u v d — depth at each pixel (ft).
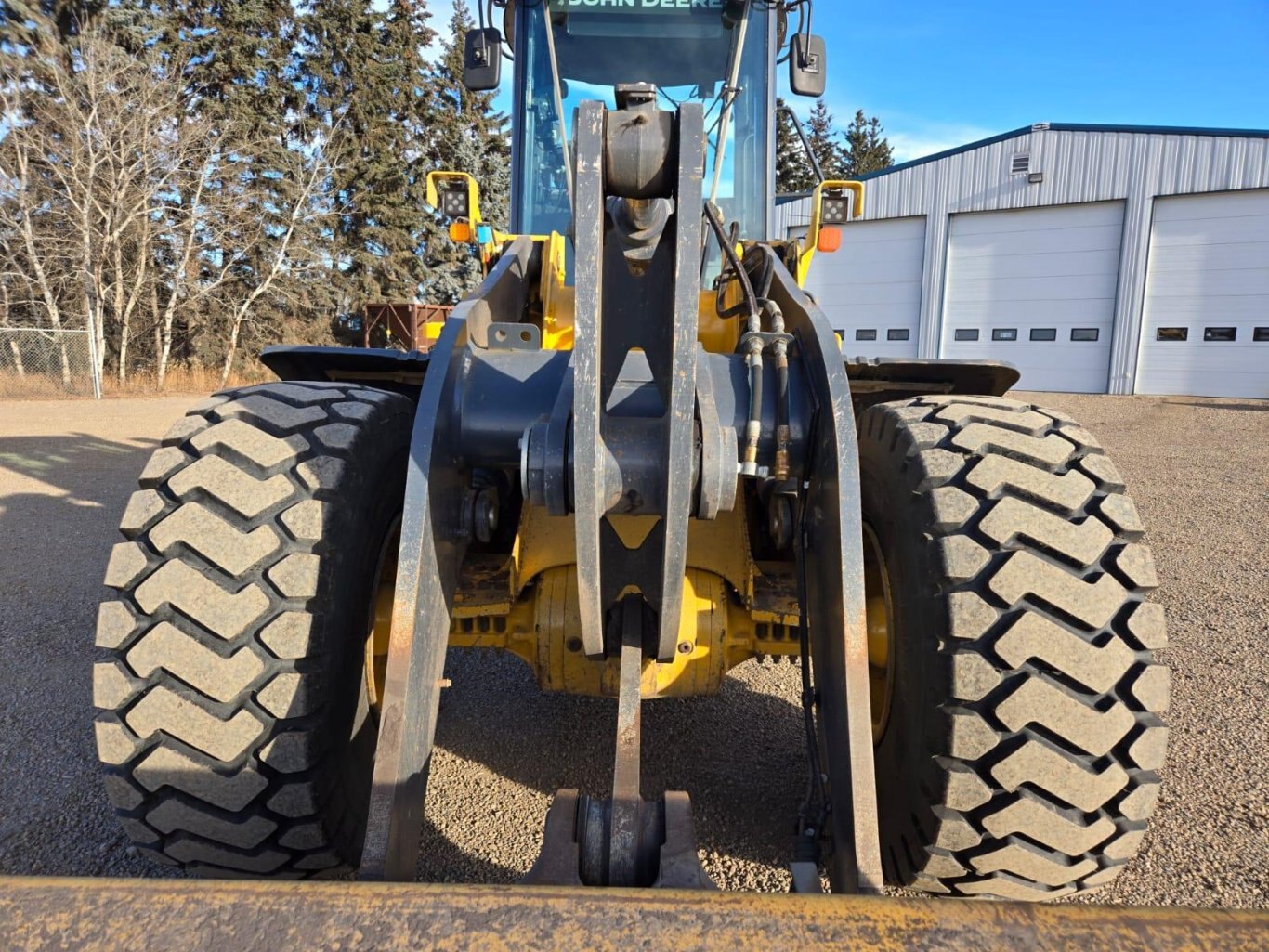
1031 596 4.89
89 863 7.07
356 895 2.85
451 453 5.50
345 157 86.89
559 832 4.45
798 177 127.44
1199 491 24.36
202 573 4.95
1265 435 38.52
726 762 8.95
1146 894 6.79
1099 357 64.34
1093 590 4.90
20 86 56.39
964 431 5.58
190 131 63.31
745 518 7.14
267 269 76.13
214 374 71.51
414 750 4.78
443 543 5.32
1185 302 60.85
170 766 4.90
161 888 2.85
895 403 6.39
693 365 4.07
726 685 10.94
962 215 68.08
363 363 7.44
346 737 5.48
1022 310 66.80
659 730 9.68
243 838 5.08
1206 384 60.85
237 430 5.31
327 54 85.30
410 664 4.65
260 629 4.91
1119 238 62.64
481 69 10.64
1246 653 11.84
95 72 58.70
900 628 5.58
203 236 68.23
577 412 4.09
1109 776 4.85
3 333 55.21
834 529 5.00
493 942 2.70
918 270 70.38
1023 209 65.77
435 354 5.46
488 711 10.25
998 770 4.83
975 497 5.20
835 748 4.95
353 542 5.41
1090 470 5.30
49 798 8.04
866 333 73.31
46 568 15.74
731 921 2.77
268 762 4.88
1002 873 5.14
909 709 5.41
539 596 6.76
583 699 10.56
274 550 5.00
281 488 5.12
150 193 60.59
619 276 4.64
